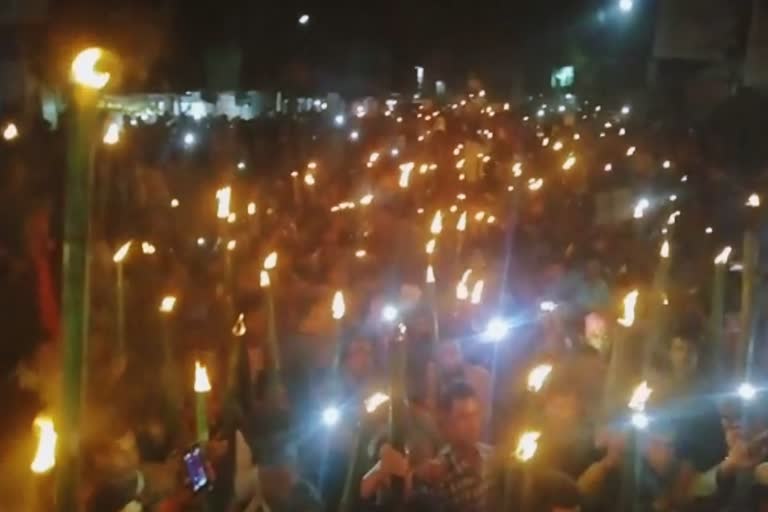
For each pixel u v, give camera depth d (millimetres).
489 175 16500
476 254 8586
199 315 7035
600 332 7000
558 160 18172
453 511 4918
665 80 24000
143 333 6250
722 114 18578
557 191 14031
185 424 5516
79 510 2729
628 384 5367
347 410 5676
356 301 7695
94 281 7148
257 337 6457
